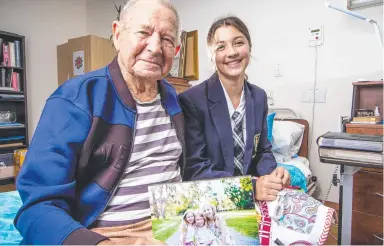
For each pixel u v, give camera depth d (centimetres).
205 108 111
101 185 72
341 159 89
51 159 63
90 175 75
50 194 60
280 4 222
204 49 267
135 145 79
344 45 196
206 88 116
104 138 74
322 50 205
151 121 83
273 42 228
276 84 228
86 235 53
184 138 96
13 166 280
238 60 110
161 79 88
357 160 86
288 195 85
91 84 75
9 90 279
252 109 116
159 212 69
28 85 328
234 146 113
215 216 70
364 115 170
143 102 83
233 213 71
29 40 327
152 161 82
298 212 79
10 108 300
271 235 75
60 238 52
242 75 114
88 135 70
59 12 356
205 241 67
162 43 78
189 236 67
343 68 198
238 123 115
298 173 163
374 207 143
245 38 111
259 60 236
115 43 84
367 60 188
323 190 210
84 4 386
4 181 277
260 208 85
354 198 148
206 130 111
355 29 191
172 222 68
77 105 69
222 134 109
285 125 203
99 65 302
